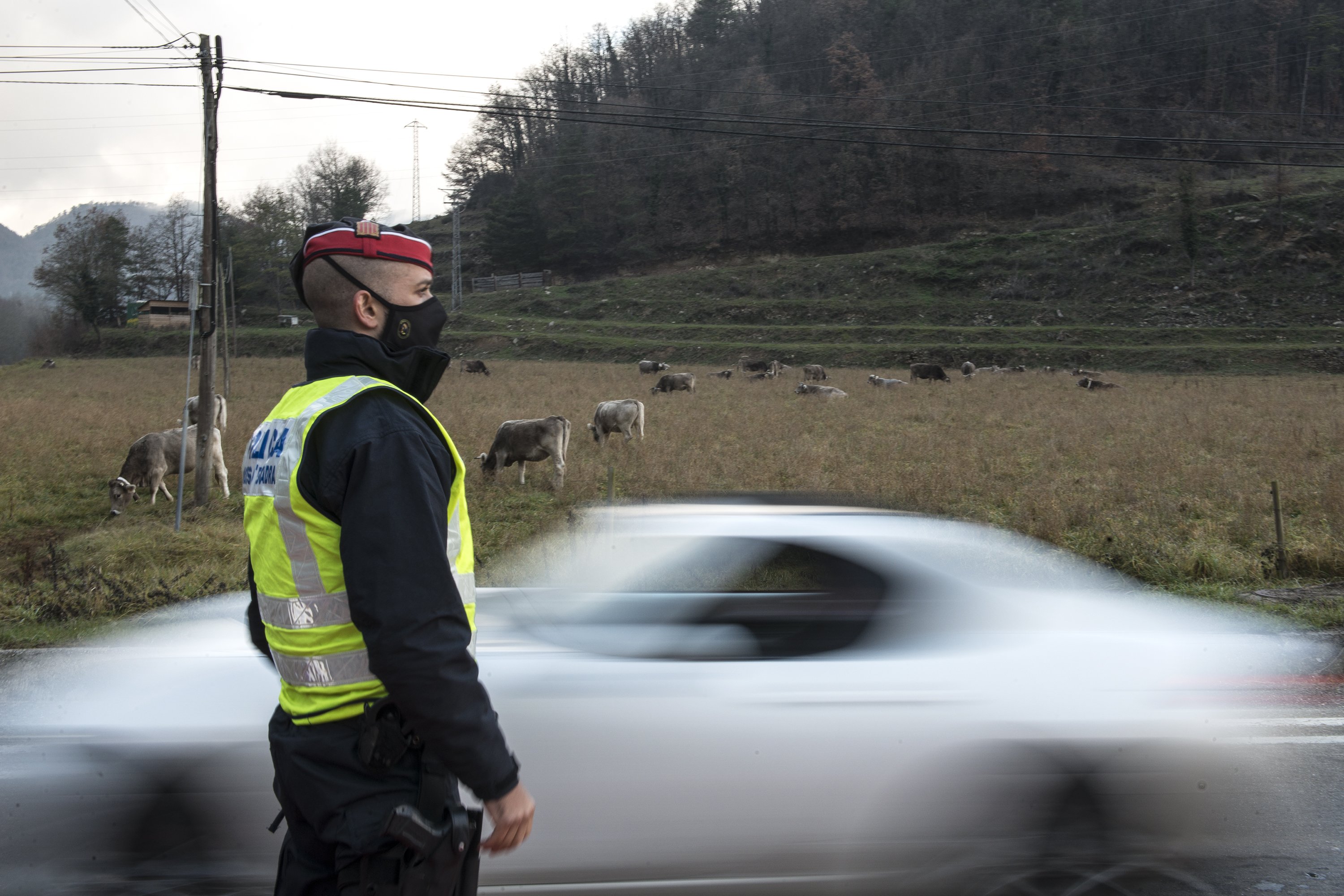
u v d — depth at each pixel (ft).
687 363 211.41
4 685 15.08
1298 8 371.56
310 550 5.58
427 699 5.12
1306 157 325.01
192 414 69.92
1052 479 45.11
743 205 343.67
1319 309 213.46
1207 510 37.76
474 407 86.89
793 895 9.90
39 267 268.21
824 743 10.10
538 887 9.70
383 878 5.48
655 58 441.68
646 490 44.75
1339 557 29.89
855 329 229.25
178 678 11.19
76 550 36.32
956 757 10.31
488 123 440.86
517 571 16.56
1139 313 226.58
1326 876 11.80
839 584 12.27
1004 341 212.84
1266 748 15.57
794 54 403.34
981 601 12.09
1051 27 360.28
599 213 359.66
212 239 45.75
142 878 10.44
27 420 73.51
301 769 5.68
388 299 6.28
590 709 10.11
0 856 10.55
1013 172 322.55
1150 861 10.85
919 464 52.60
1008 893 10.30
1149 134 333.42
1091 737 10.70
